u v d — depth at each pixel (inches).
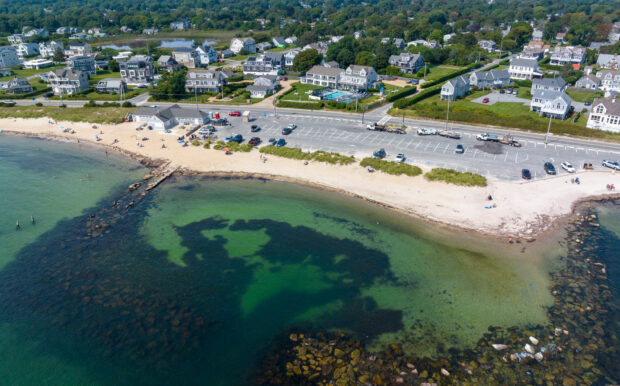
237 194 3223.4
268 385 1624.0
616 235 2600.9
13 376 1675.7
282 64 7839.6
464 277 2249.0
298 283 2208.4
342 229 2728.8
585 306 2012.8
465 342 1824.6
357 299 2090.3
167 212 2957.7
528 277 2239.2
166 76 6909.5
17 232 2701.8
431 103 5565.9
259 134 4372.5
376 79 6638.8
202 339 1845.5
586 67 7628.0
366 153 3818.9
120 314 1984.5
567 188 3144.7
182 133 4480.8
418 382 1631.4
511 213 2849.4
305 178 3452.3
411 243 2566.4
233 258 2425.0
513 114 5044.3
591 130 4190.5
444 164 3545.8
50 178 3513.8
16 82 6446.9
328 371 1681.8
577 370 1673.2
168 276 2265.0
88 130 4677.7
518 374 1663.4
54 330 1889.8
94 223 2812.5
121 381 1649.9
